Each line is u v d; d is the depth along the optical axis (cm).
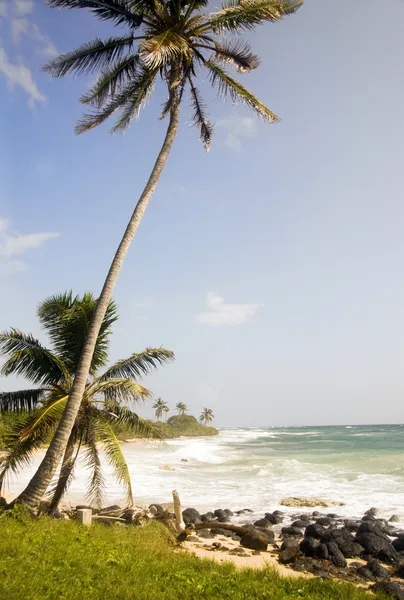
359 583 1073
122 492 2575
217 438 10888
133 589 734
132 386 1385
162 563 937
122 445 6456
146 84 1589
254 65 1587
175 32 1463
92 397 1441
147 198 1456
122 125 1664
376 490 2567
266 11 1466
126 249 1390
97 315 1312
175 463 4356
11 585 670
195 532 1603
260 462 4228
